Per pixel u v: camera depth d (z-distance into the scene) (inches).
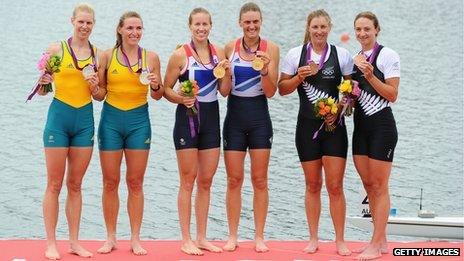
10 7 3774.6
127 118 718.5
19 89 2309.3
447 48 3152.1
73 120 708.7
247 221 1330.0
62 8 3764.8
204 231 748.6
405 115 2162.9
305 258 720.3
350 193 1476.4
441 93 2426.2
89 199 1435.8
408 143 1895.9
